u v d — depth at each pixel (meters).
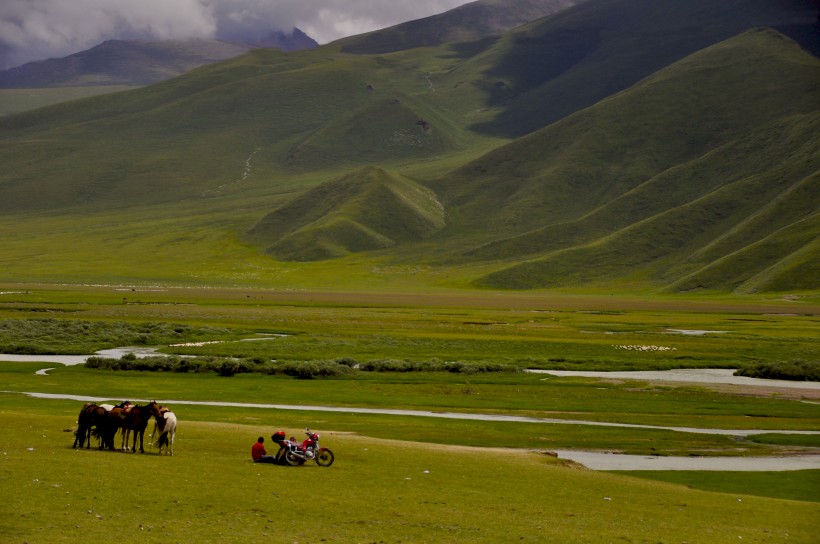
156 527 27.41
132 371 86.69
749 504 37.56
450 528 29.64
